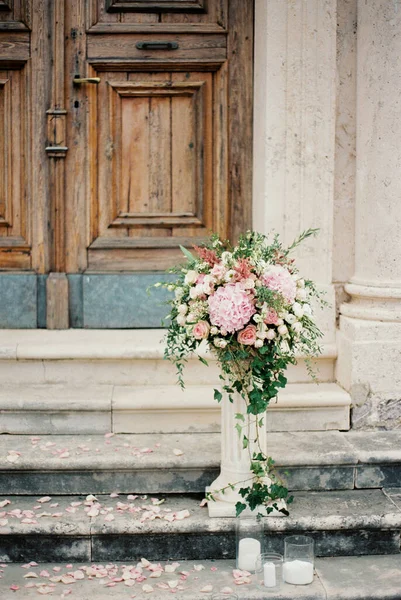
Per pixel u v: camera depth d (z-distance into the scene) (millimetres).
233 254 3930
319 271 4836
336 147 4836
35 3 5129
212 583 3764
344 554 4031
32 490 4230
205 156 5250
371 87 4645
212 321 3773
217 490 4051
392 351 4625
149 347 4762
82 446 4340
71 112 5203
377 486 4312
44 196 5215
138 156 5254
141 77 5207
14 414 4523
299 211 4824
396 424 4660
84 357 4727
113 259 5285
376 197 4676
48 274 5242
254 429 4031
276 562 3807
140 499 4203
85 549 3963
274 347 3793
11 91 5195
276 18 4738
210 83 5223
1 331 5180
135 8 5141
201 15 5180
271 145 4797
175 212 5289
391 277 4676
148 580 3795
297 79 4762
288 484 4277
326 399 4578
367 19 4641
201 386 4801
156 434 4574
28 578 3811
